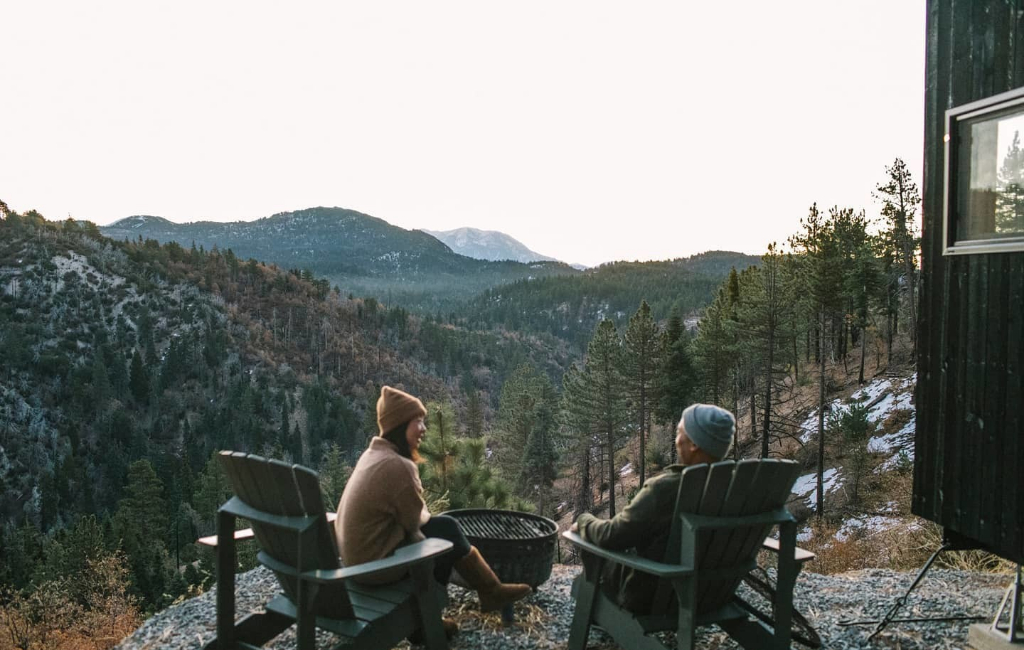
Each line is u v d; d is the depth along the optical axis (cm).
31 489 12494
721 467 257
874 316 4062
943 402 378
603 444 3750
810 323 3362
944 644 358
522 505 1048
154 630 373
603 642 345
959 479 366
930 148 393
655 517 278
